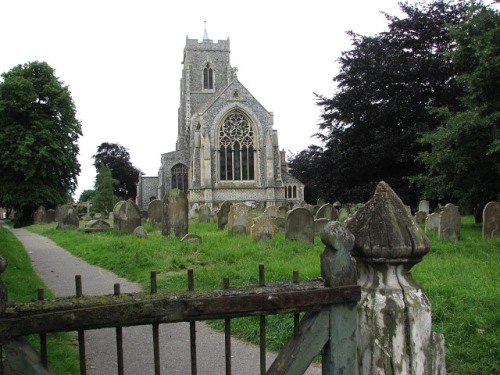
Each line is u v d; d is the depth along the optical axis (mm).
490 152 15430
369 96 32125
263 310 2402
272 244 12633
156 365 2381
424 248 2668
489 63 16781
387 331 2619
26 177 35250
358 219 2791
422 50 31766
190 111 61625
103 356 5480
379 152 30062
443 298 6371
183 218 15211
